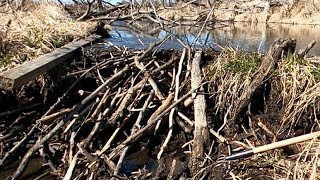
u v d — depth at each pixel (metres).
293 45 2.57
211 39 4.46
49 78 2.44
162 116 2.20
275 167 1.82
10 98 2.38
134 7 4.29
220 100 2.41
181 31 4.93
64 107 2.43
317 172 1.63
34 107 2.41
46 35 3.13
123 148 2.04
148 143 2.25
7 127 2.27
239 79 2.42
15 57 2.57
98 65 2.61
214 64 2.64
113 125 2.25
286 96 2.34
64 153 2.06
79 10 4.93
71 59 2.73
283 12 7.86
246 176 1.80
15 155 2.08
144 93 2.47
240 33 5.48
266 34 5.55
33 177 1.92
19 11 4.12
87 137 2.10
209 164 1.88
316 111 2.20
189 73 2.62
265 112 2.38
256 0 7.45
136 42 3.82
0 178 1.91
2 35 2.84
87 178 1.81
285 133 2.20
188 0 4.11
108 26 4.37
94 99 2.39
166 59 2.91
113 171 1.85
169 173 1.87
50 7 4.28
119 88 2.48
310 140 1.80
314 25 7.54
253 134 2.20
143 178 1.88
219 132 2.26
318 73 2.36
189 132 2.28
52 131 2.02
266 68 2.42
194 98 2.33
